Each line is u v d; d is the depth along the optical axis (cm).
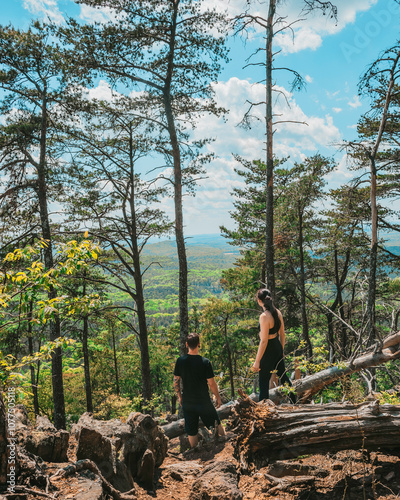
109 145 1497
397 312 557
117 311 1927
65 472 229
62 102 1287
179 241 1321
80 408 3089
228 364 2670
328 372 501
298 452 280
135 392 3438
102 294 1619
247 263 2489
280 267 2216
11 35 1162
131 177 1577
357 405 287
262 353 399
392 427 263
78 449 262
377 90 1271
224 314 2578
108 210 1574
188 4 1163
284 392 421
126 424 334
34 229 1346
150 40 1230
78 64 1189
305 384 504
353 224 1634
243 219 2336
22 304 430
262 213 2247
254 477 271
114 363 3428
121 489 265
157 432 343
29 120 1320
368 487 245
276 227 1866
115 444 300
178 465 349
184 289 1313
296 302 2197
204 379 402
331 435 271
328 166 1569
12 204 1311
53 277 436
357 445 270
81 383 3309
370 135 1455
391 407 278
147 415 342
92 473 238
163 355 3447
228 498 236
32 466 217
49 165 1330
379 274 1759
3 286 435
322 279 2217
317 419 281
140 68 1266
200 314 3206
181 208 1336
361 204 1609
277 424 286
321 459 299
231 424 307
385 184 1448
